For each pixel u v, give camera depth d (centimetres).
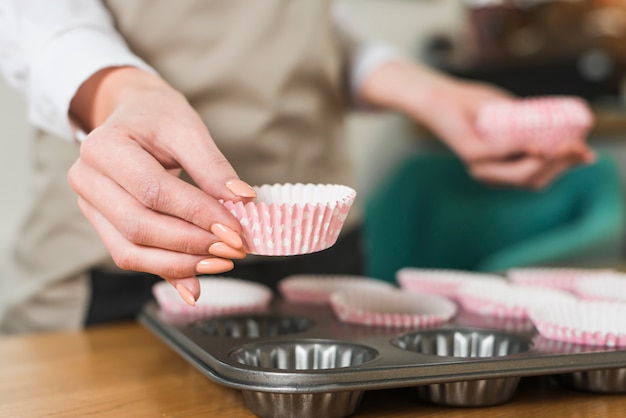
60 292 79
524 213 150
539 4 165
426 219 159
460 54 175
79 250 78
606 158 143
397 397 56
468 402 54
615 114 156
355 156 176
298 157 84
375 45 97
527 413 53
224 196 51
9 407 55
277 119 81
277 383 50
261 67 80
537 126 82
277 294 79
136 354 66
